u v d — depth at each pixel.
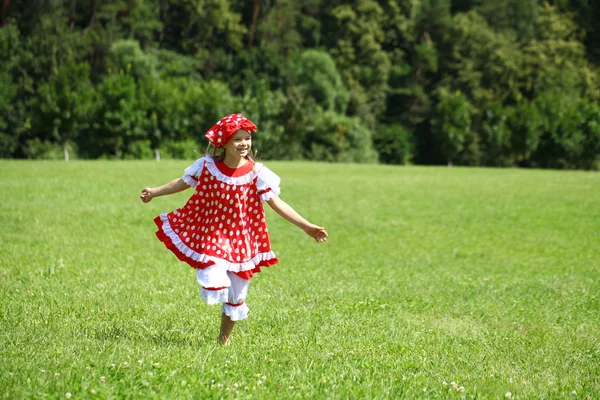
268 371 5.06
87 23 76.94
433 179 33.03
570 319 7.86
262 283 9.45
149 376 4.71
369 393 4.56
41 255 10.71
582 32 87.31
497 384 5.08
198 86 62.50
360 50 86.94
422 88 86.56
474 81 83.31
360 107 81.94
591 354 6.31
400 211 20.48
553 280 10.95
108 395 4.28
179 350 5.55
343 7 86.94
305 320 7.08
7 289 8.06
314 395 4.50
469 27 88.88
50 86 54.72
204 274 5.66
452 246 14.96
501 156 72.38
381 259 12.86
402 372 5.26
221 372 4.91
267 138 59.91
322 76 78.38
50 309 7.01
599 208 22.42
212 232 5.79
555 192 27.27
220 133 5.73
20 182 22.56
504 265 12.72
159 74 73.50
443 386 4.88
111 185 23.03
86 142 61.03
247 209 5.91
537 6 95.94
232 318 5.87
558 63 81.19
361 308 7.88
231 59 81.56
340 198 23.12
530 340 6.73
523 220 19.41
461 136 68.94
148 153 57.03
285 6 87.62
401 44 92.94
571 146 60.72
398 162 81.00
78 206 17.30
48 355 5.20
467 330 7.05
